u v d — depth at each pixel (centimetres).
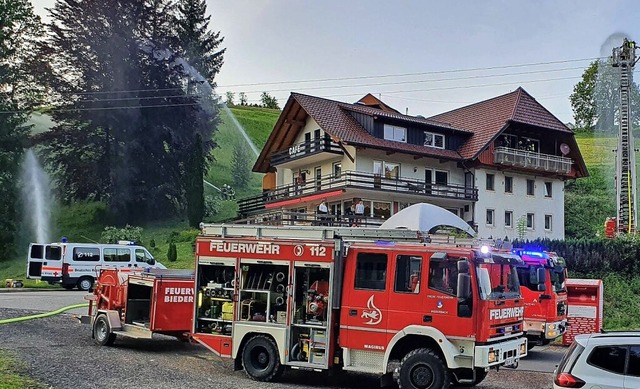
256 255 1308
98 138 5794
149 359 1428
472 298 1119
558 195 4950
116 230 5238
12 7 5916
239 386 1180
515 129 4694
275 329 1264
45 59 5719
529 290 1761
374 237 1263
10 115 5666
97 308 1689
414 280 1166
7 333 1666
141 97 5897
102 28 5728
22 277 4444
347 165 4053
